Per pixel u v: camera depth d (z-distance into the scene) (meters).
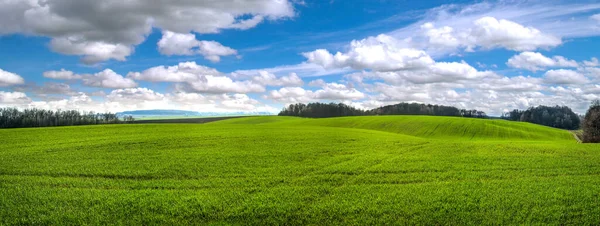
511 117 175.75
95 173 20.64
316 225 13.56
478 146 34.16
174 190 17.48
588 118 57.69
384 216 14.16
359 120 95.38
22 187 17.55
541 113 151.88
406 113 189.88
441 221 13.73
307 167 22.88
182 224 13.49
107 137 36.47
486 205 15.22
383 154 28.36
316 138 37.91
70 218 13.75
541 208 14.81
